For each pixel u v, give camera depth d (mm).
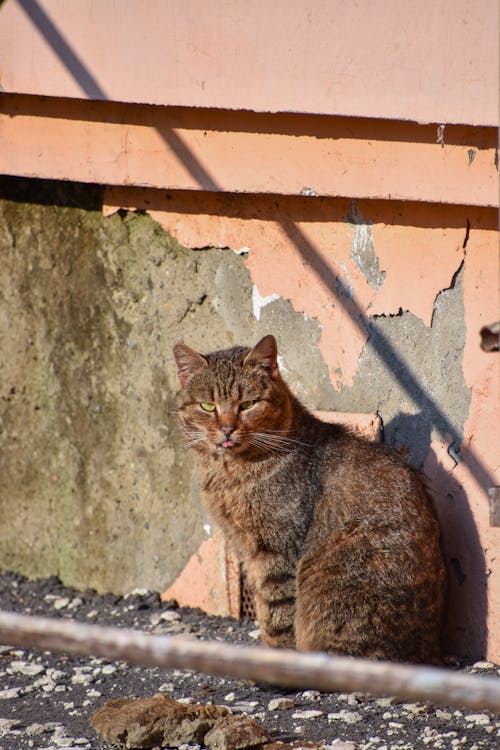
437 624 6516
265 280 7305
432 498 6723
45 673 6602
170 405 7691
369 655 6219
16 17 6742
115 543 8062
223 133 6785
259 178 6754
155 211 7504
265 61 6359
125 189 7527
